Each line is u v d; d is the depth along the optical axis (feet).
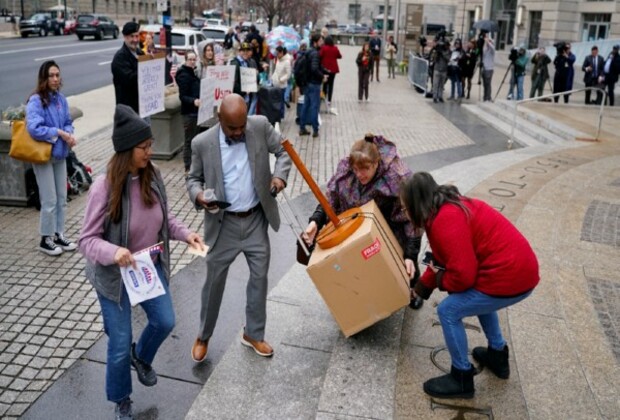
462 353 11.65
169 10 45.11
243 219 13.17
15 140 19.02
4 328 15.51
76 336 15.30
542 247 20.10
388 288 12.76
